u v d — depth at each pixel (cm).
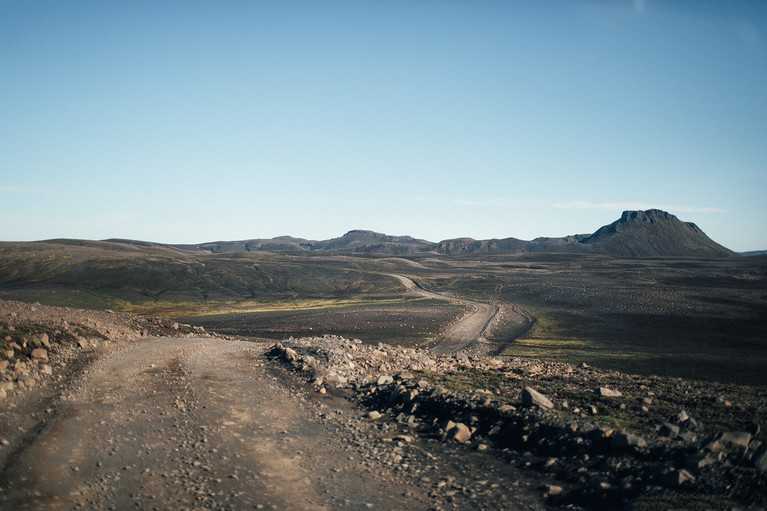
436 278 17138
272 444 1211
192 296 13512
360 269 19850
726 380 3522
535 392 1320
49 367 1880
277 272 17875
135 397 1608
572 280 14775
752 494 750
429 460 1093
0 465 1002
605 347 5819
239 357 2594
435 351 5675
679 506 756
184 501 883
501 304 10706
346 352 2506
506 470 1012
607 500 830
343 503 885
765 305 8719
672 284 13175
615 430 1058
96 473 998
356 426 1364
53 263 16662
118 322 3669
